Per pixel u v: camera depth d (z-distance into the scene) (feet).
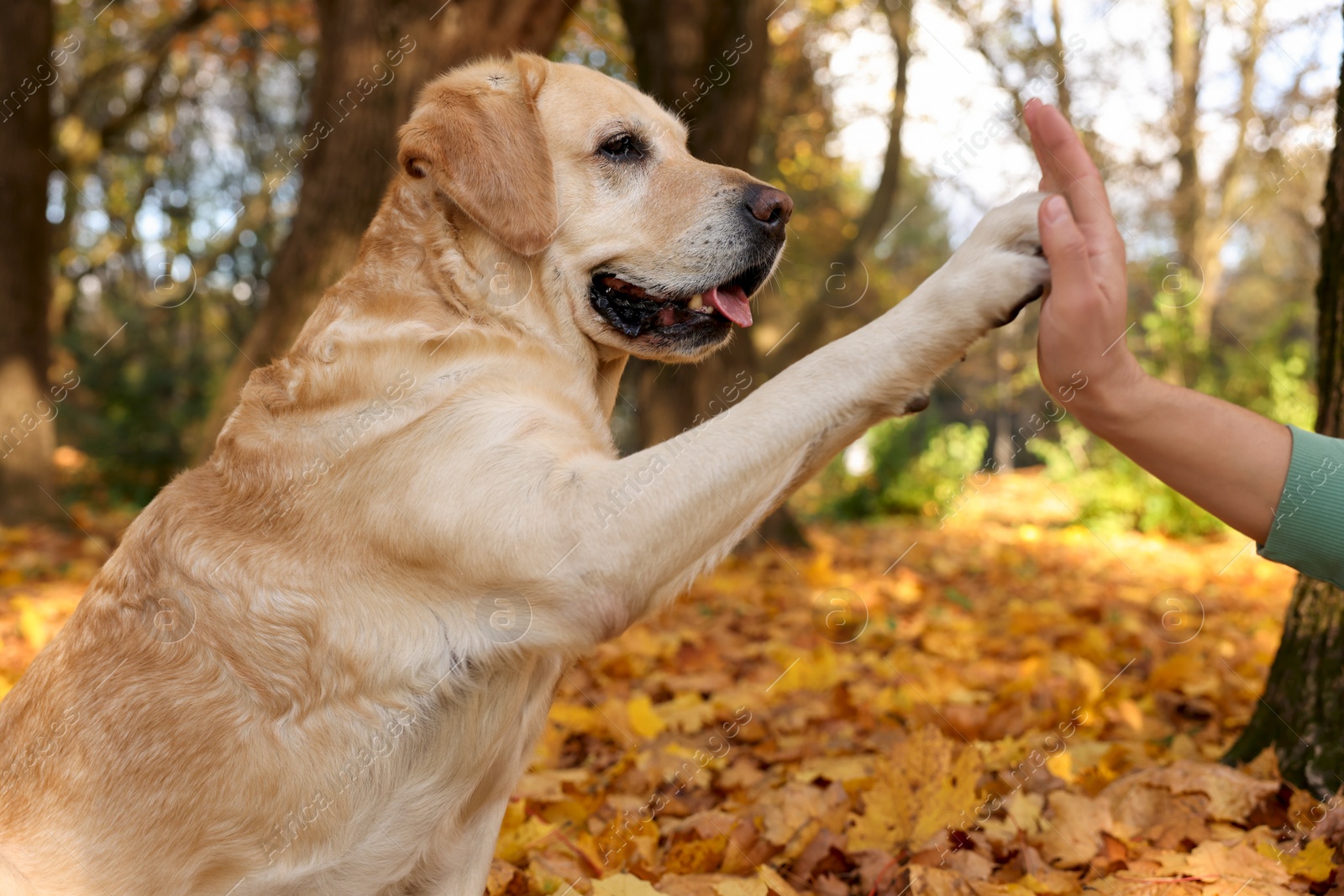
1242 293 81.76
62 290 59.82
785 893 8.05
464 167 8.27
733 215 9.03
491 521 6.93
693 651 18.34
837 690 13.66
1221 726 13.17
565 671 8.64
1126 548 39.27
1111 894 7.86
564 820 10.67
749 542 35.29
